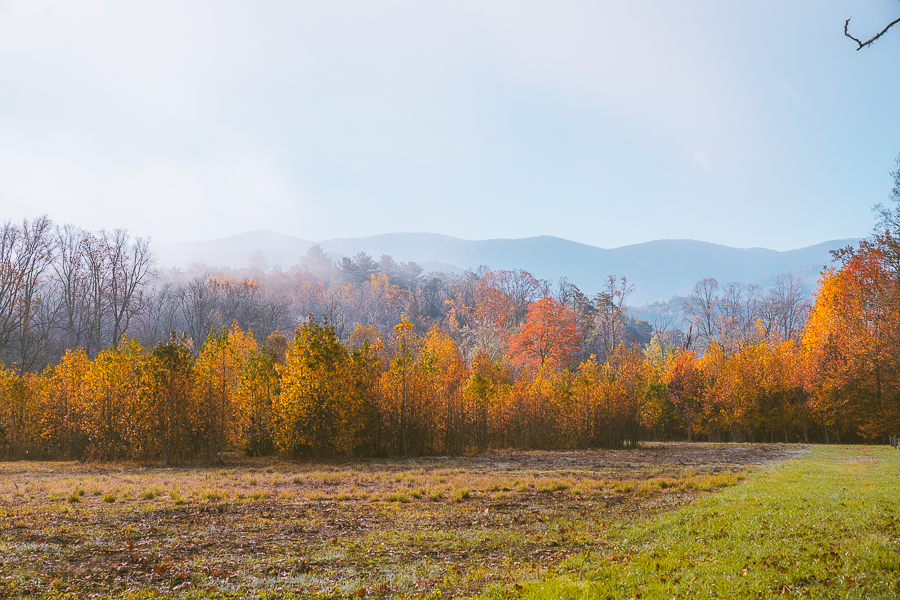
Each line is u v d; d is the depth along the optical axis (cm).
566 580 736
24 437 3306
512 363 7156
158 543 1044
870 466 2298
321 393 3014
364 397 3209
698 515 1188
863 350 4006
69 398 3275
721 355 5484
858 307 4153
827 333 4381
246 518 1291
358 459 3002
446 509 1439
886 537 874
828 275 4506
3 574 831
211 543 1058
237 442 3172
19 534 1080
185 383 2877
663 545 945
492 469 2467
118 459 2919
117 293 7169
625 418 4219
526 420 4059
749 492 1520
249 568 898
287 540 1089
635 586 705
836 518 1059
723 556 827
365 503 1520
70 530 1127
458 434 3534
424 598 741
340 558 955
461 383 3962
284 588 796
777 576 702
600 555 921
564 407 4238
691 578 716
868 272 4072
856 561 746
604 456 3228
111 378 3027
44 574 841
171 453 2867
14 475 2248
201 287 8312
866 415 4112
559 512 1373
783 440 5009
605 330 9781
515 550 1009
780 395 4812
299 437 2958
